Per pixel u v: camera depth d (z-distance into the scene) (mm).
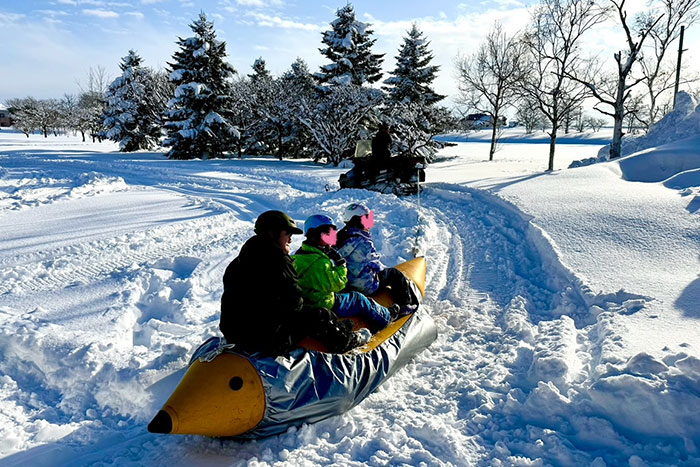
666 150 15633
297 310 3795
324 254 4168
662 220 8547
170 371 4555
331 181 18328
